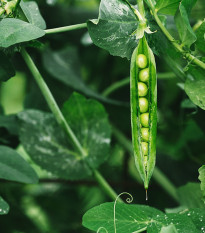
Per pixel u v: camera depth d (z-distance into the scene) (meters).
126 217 0.38
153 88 0.37
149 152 0.37
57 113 0.45
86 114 0.47
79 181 0.55
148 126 0.38
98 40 0.39
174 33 0.49
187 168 0.56
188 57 0.40
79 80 0.57
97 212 0.38
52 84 0.56
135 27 0.40
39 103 0.57
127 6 0.40
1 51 0.41
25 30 0.38
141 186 0.57
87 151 0.47
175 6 0.40
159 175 0.54
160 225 0.38
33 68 0.43
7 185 0.57
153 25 0.41
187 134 0.54
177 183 0.56
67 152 0.48
